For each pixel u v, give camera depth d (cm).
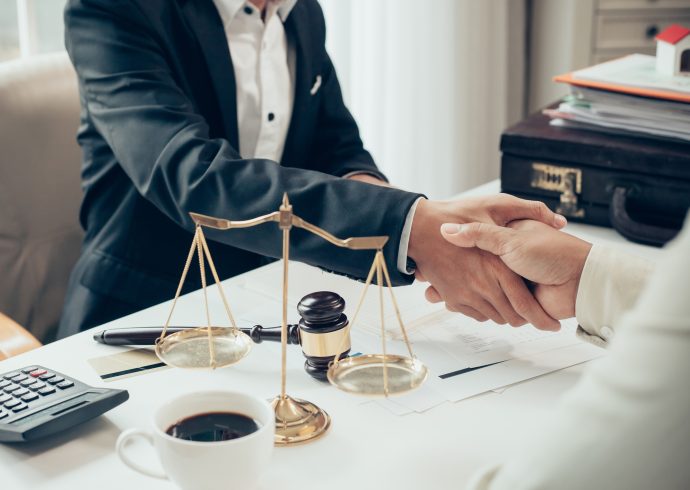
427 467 67
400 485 64
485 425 73
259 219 69
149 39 119
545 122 138
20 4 197
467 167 242
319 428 72
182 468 59
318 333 79
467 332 92
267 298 100
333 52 214
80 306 129
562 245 85
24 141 134
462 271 89
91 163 132
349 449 69
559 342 89
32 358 86
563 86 253
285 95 142
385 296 99
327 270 94
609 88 125
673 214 121
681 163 117
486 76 240
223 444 58
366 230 89
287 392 79
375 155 228
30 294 136
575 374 82
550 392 79
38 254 137
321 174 96
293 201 92
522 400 77
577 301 84
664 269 42
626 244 120
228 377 82
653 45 242
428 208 90
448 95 232
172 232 129
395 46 222
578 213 128
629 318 43
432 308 95
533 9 252
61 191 139
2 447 71
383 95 224
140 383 81
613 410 42
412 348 87
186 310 97
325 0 210
